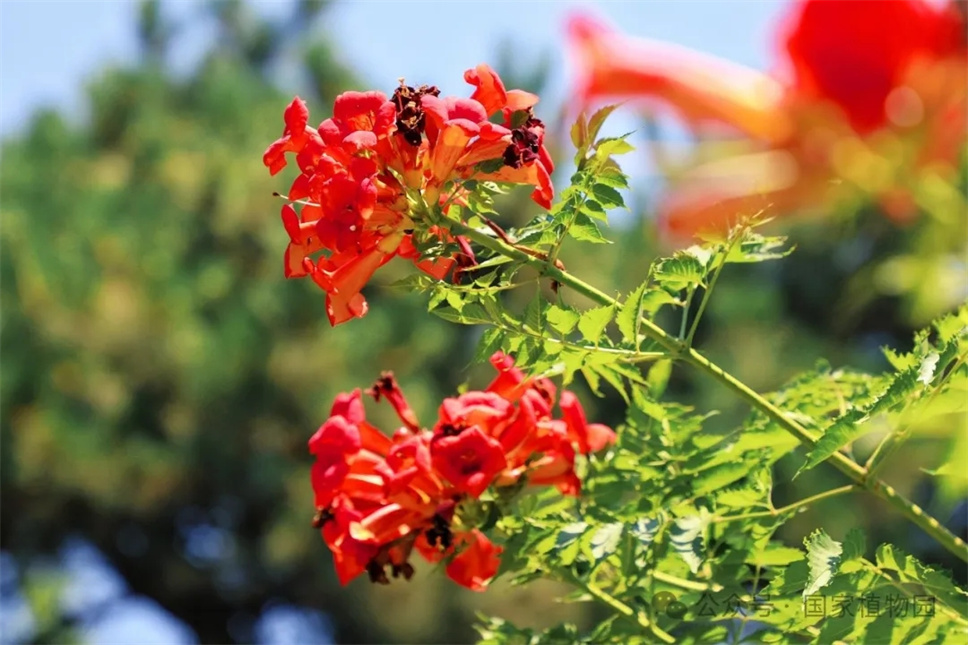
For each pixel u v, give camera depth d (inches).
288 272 66.4
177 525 313.3
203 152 326.3
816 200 68.9
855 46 68.4
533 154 65.6
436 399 297.6
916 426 66.4
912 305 73.8
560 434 71.2
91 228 302.4
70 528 313.9
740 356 271.7
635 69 69.0
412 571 71.2
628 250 267.6
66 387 288.4
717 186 68.6
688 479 69.3
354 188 64.3
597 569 70.5
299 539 299.7
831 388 73.3
